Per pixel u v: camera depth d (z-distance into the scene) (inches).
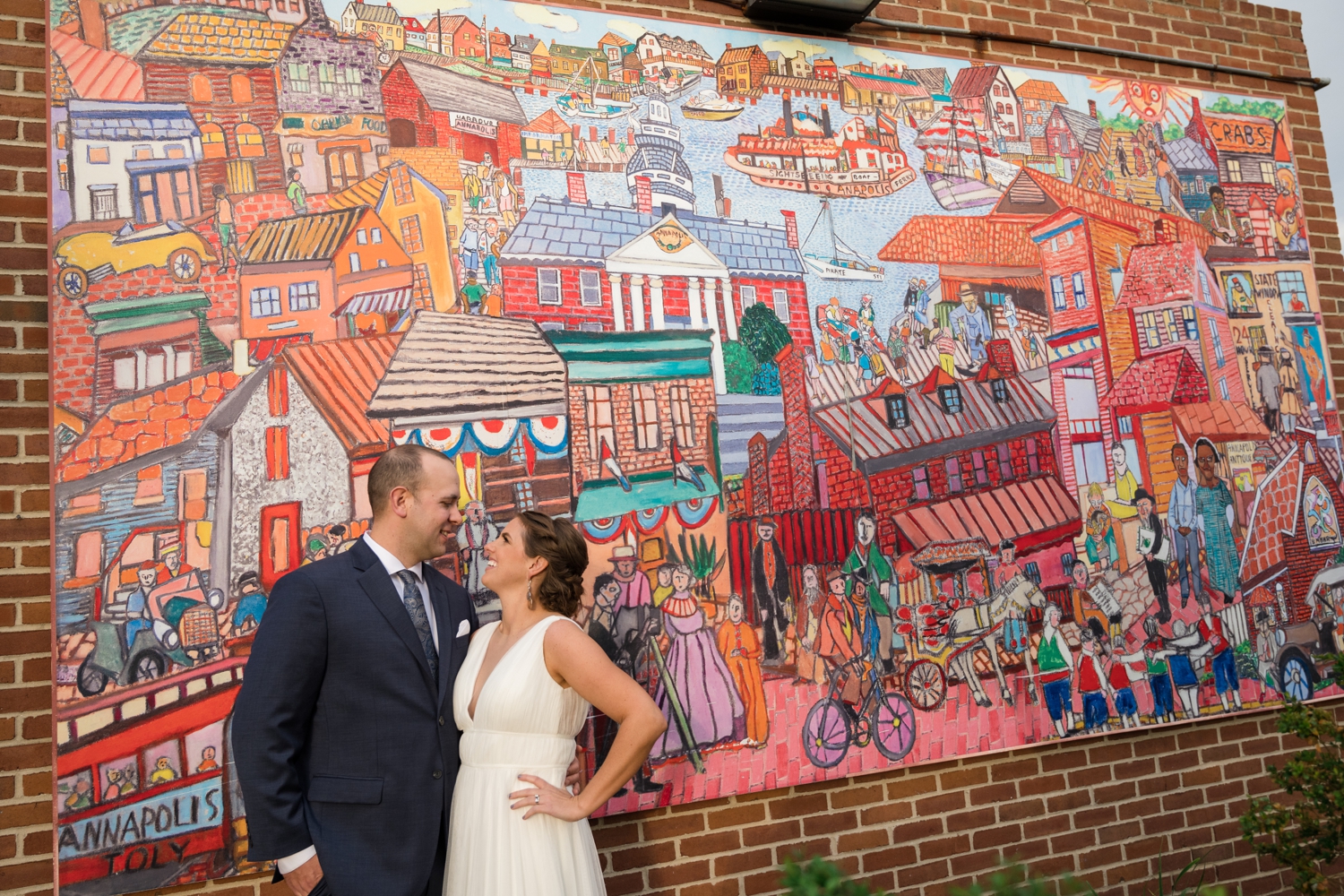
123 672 99.1
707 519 124.8
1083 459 146.9
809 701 126.0
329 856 82.9
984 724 134.6
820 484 131.3
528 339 119.8
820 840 125.2
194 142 109.4
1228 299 161.6
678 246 129.2
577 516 118.8
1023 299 147.7
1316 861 137.9
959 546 137.3
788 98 138.9
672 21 133.6
